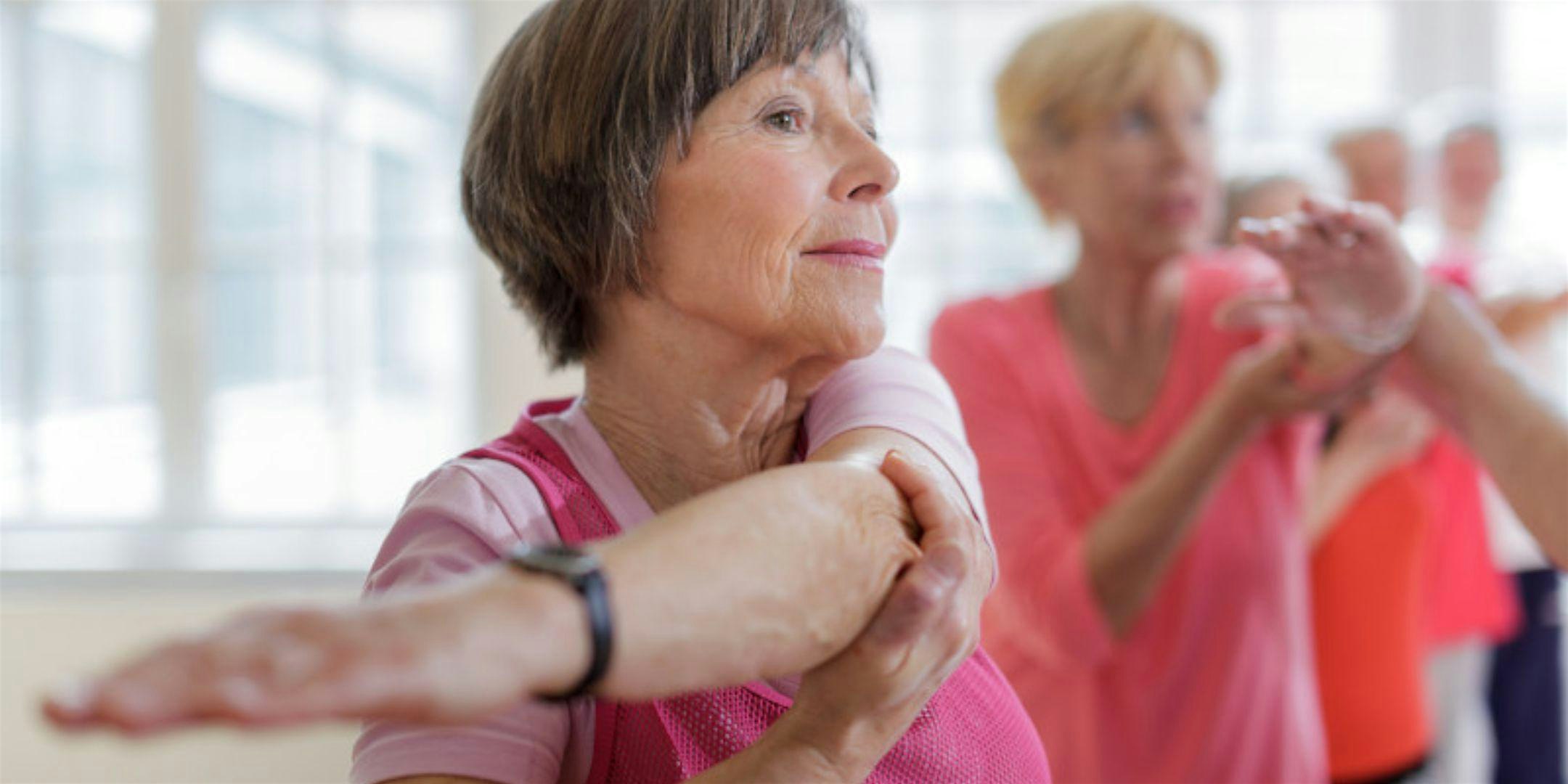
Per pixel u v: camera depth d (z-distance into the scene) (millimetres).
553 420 757
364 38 3029
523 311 781
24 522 3078
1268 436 1407
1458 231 2707
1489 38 3014
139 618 2854
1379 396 1900
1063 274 1541
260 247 3078
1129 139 1408
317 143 3057
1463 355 1073
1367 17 3023
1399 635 1934
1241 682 1375
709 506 499
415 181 3064
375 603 395
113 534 3049
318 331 3096
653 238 689
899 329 3096
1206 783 1377
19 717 2836
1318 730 1463
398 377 3104
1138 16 1436
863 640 545
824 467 562
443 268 3072
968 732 725
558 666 413
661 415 733
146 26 3016
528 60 710
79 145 3055
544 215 713
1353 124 2322
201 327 3070
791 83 689
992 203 3070
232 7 3020
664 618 446
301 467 3113
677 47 668
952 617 561
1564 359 2605
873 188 688
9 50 3025
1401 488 1916
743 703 663
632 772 650
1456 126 2701
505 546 643
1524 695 2645
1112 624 1360
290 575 2877
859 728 580
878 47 3064
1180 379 1438
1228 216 2061
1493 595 2418
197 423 3082
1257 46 3029
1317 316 1100
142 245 3064
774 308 671
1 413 3078
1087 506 1419
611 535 695
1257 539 1384
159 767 2811
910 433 677
